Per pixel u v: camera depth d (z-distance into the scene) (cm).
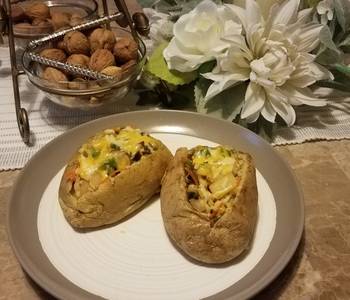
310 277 24
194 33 34
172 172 27
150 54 39
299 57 33
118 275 24
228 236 23
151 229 27
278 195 28
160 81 37
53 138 33
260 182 29
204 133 33
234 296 21
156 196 29
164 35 38
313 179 31
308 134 35
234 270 24
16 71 35
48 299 23
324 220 28
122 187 26
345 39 37
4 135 35
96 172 26
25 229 26
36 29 41
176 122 34
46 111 38
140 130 31
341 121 36
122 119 33
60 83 33
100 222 26
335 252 26
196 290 23
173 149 32
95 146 28
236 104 34
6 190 30
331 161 33
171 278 24
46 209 28
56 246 25
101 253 25
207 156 27
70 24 41
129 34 39
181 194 25
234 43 32
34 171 29
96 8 47
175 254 25
